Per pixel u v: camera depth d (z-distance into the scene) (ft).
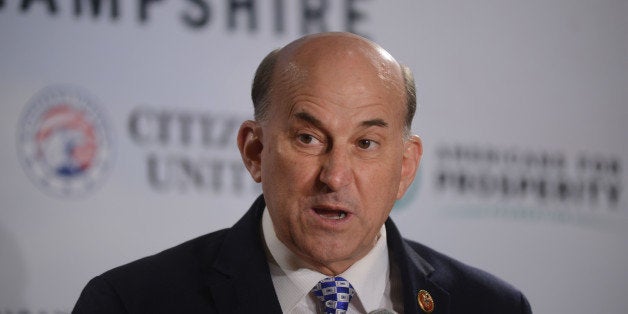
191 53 31.37
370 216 17.10
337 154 16.60
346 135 16.60
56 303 29.45
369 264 18.58
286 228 17.21
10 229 29.01
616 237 36.47
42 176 29.45
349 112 16.53
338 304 17.92
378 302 18.66
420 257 20.89
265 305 17.94
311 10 33.04
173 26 31.22
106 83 30.30
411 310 18.67
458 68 34.94
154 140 30.76
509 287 21.01
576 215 36.04
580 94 36.52
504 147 35.22
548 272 35.55
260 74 18.08
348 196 16.67
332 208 16.70
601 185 36.47
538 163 35.65
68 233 29.68
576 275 35.96
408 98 18.02
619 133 36.86
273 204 17.30
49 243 29.43
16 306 29.01
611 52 37.17
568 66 36.47
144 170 30.58
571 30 36.68
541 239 35.53
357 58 16.99
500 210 34.99
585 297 36.04
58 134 29.68
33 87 29.43
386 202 17.44
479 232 34.65
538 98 35.88
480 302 20.26
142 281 18.71
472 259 34.47
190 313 18.16
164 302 18.33
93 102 30.09
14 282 28.99
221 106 31.63
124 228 30.30
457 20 35.12
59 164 29.66
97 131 30.09
